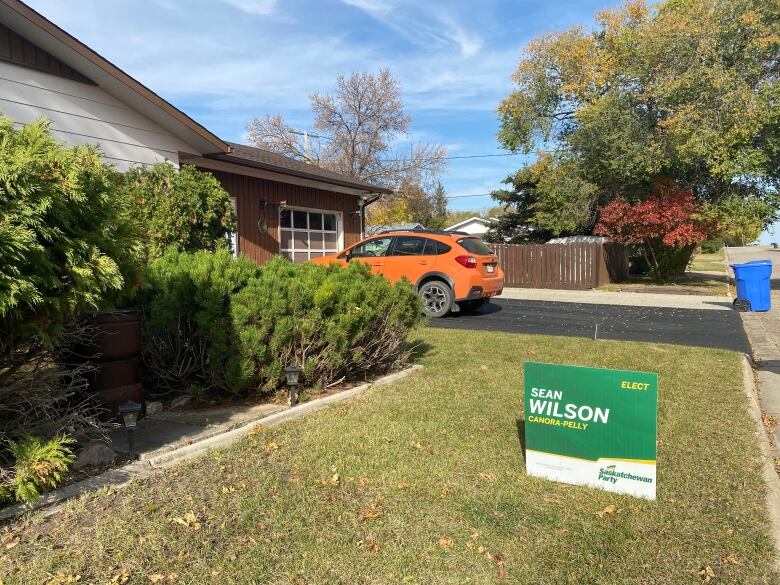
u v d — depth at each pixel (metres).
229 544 2.76
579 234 27.61
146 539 2.75
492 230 35.97
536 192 29.70
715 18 19.44
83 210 3.17
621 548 2.79
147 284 4.23
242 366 4.66
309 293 5.21
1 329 3.05
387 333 6.08
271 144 40.06
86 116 8.00
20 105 7.19
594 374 3.41
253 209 12.29
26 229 2.78
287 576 2.53
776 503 3.23
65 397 3.63
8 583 2.39
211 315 4.71
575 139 22.77
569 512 3.14
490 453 3.93
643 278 24.67
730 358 6.95
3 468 3.05
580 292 18.06
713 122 18.42
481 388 5.57
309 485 3.39
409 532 2.90
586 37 26.80
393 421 4.55
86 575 2.48
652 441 3.27
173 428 4.30
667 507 3.19
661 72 19.97
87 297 3.08
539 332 9.34
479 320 10.76
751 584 2.52
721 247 62.25
